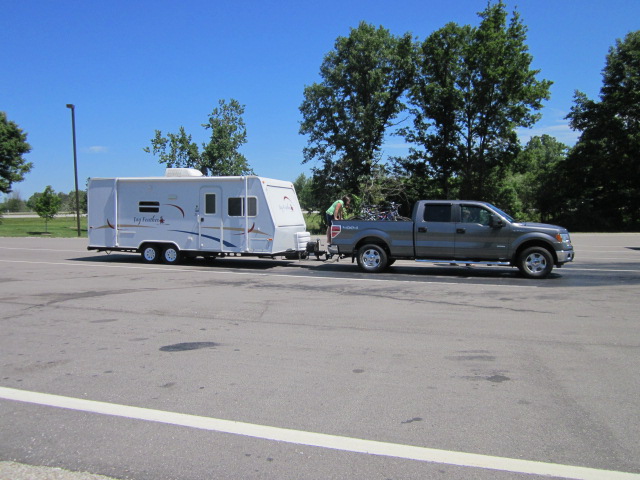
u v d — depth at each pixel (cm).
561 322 749
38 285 1112
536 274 1201
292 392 470
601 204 4316
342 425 399
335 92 4075
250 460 345
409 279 1216
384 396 459
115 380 503
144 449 361
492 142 3959
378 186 3541
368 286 1106
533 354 587
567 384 487
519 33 3856
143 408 434
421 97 4031
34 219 6469
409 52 4106
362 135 3959
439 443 368
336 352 598
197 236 1502
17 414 422
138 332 695
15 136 4322
